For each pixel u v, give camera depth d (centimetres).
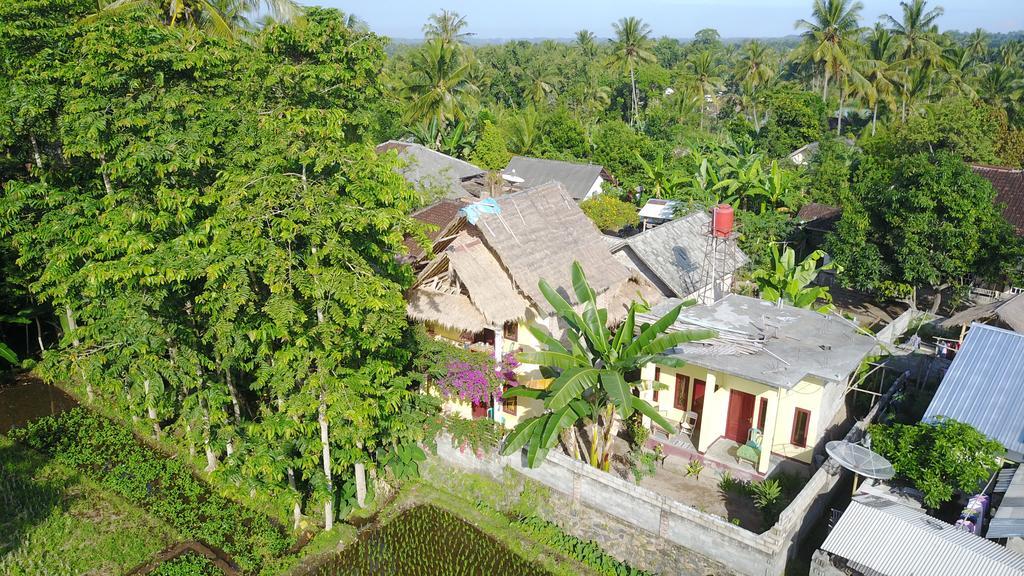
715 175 4450
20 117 1991
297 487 2094
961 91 6400
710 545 1725
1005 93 6450
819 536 1866
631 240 3103
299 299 1736
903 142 4512
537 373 2339
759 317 2403
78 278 1928
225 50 1966
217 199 1770
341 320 1625
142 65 1772
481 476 2158
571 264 2339
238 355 1895
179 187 1852
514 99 9400
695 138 6488
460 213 2202
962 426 1786
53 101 1936
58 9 2119
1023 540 1559
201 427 2077
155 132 1784
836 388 2188
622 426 2339
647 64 9194
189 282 1842
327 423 1870
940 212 3034
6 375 2892
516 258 2186
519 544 1936
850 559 1534
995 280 3056
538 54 10069
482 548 1939
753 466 2092
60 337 2912
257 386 1850
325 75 1577
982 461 1725
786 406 2108
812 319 2395
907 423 2242
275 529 1978
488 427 2116
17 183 2134
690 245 3266
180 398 2266
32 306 2739
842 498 2011
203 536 1958
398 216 1672
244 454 1931
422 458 2202
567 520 1977
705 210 3806
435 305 2220
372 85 1748
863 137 5681
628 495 1841
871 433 1905
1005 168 3944
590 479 1906
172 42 1838
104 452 2356
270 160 1611
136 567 1839
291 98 1645
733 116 8744
